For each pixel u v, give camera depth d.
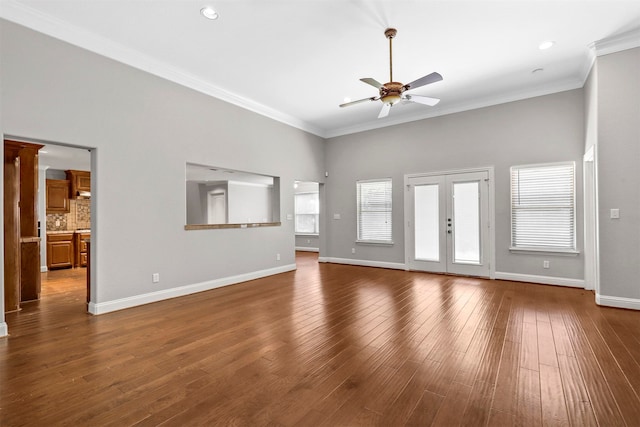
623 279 3.59
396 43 3.60
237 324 3.18
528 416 1.69
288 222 6.29
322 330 3.00
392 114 6.16
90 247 3.62
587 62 4.05
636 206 3.51
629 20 3.21
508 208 5.16
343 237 7.15
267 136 5.79
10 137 2.96
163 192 4.13
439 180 5.85
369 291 4.55
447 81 4.67
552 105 4.79
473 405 1.79
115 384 2.04
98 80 3.50
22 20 2.94
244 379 2.10
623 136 3.56
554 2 2.92
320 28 3.29
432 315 3.42
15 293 3.63
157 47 3.67
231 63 4.07
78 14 3.03
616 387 1.96
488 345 2.62
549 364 2.27
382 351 2.52
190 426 1.63
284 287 4.84
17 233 3.66
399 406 1.79
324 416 1.70
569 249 4.72
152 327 3.10
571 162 4.66
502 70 4.32
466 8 2.99
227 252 5.02
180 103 4.34
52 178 7.52
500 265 5.25
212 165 4.78
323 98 5.31
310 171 6.91
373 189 6.75
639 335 2.80
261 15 3.06
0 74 2.84
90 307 3.55
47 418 1.70
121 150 3.70
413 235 6.17
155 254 4.04
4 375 2.16
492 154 5.30
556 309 3.60
